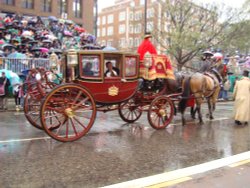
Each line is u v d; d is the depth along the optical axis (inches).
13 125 442.0
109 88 370.6
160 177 245.4
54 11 1931.6
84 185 226.5
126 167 267.4
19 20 1050.7
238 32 1002.7
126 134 393.7
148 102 432.5
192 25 992.9
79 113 547.2
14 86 591.5
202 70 535.8
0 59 706.2
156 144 346.0
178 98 459.8
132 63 389.1
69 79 367.9
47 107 339.9
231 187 228.7
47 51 815.1
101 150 317.4
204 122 491.5
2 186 221.9
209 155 308.0
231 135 400.5
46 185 225.0
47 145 333.1
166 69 425.1
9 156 291.3
